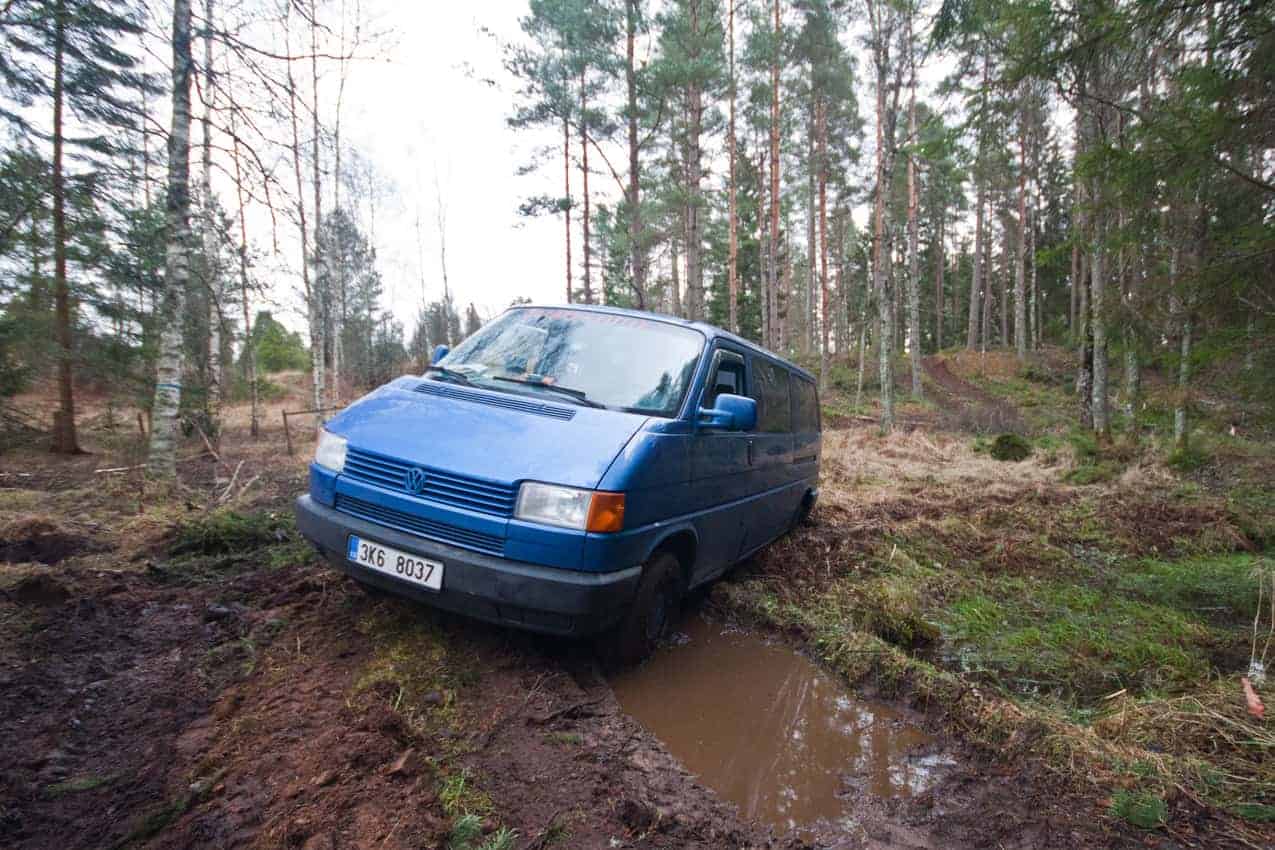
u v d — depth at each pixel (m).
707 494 3.70
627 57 15.92
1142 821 2.27
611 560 2.76
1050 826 2.27
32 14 6.51
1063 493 9.21
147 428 13.20
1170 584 5.24
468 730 2.51
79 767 2.14
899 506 8.25
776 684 3.43
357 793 2.05
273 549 4.61
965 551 6.26
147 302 11.03
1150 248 5.96
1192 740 2.79
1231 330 4.97
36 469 9.52
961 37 6.34
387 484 3.01
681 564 3.65
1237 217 5.07
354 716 2.49
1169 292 5.48
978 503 8.56
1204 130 4.63
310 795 2.03
